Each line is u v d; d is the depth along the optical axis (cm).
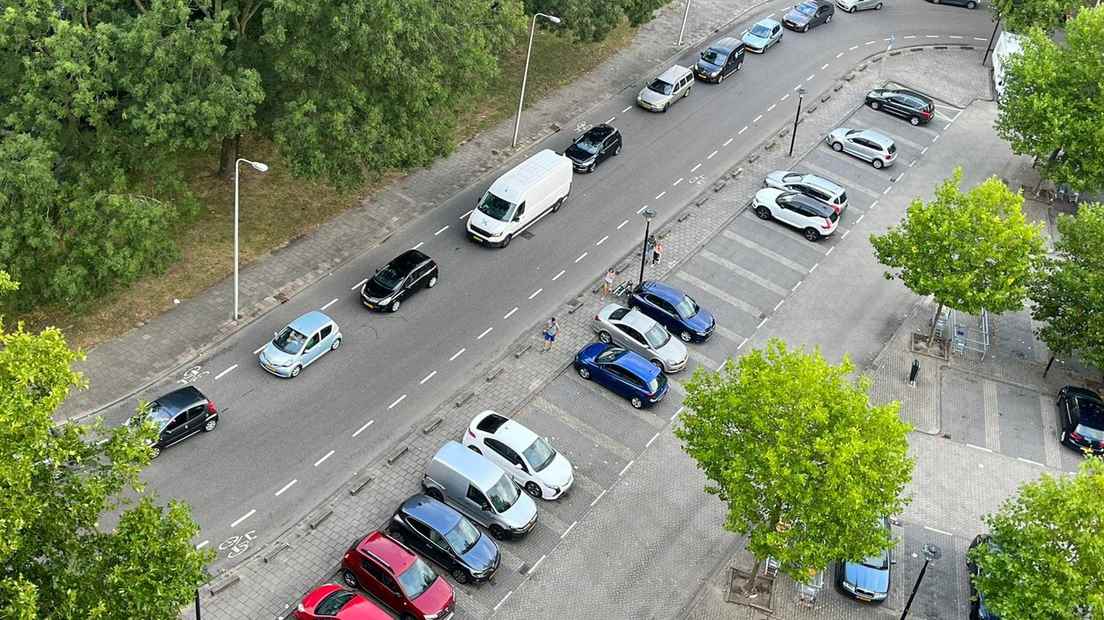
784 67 7894
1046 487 3662
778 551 3628
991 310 5016
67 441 2827
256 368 4731
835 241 6156
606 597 3997
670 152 6750
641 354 5075
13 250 4259
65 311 4819
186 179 5700
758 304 5600
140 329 4819
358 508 4184
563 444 4622
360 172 5206
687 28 8250
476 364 4950
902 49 8325
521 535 4134
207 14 4756
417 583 3753
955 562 4300
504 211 5638
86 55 4372
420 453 4459
